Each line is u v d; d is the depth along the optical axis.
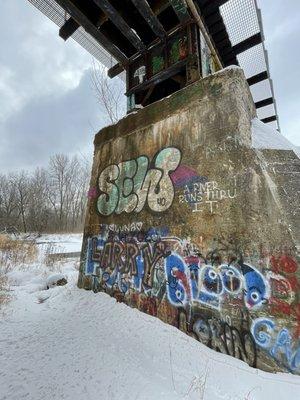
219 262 3.36
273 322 2.81
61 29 6.15
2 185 45.88
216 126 3.78
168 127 4.52
